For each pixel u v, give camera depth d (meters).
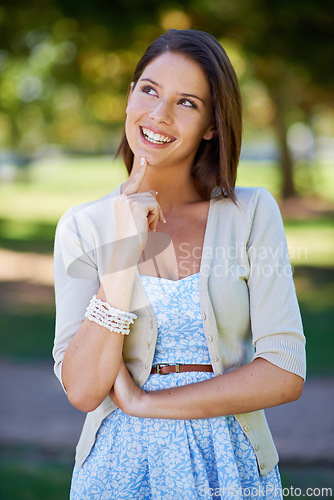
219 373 2.29
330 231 21.47
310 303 12.54
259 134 50.41
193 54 2.40
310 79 15.19
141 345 2.32
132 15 13.07
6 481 4.99
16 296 13.01
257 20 13.98
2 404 7.09
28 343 9.67
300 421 6.55
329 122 49.59
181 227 2.46
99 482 2.32
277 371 2.22
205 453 2.28
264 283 2.33
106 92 17.27
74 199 33.75
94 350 2.21
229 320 2.32
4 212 28.81
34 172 56.75
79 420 6.61
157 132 2.40
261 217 2.43
